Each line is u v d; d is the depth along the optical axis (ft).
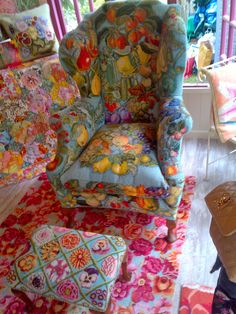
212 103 5.97
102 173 5.19
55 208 6.88
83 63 5.90
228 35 7.39
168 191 5.07
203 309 4.64
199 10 7.47
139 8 5.66
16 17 7.20
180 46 5.20
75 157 5.61
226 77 5.85
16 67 7.36
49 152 8.14
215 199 3.18
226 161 7.54
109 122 6.56
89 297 3.82
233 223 2.86
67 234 4.52
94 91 6.24
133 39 5.83
